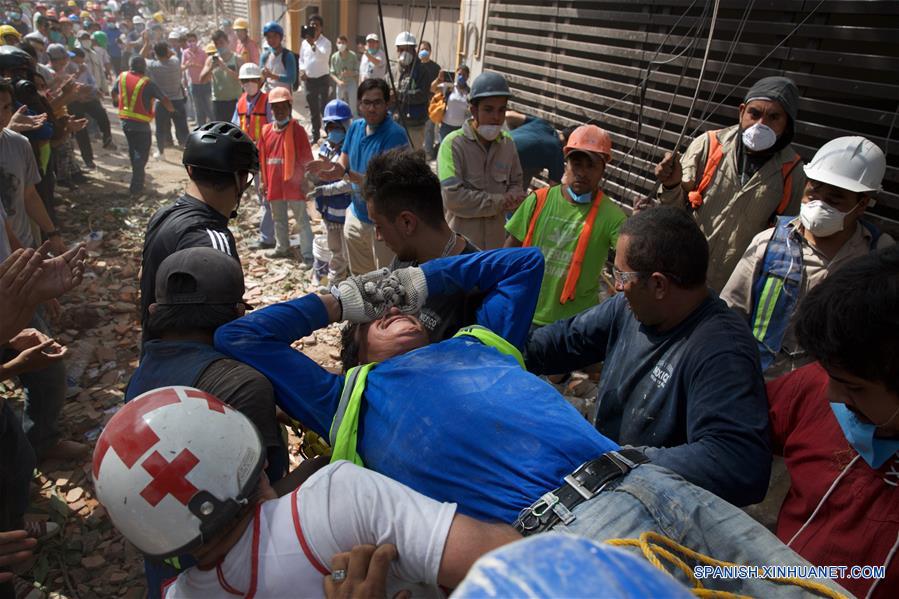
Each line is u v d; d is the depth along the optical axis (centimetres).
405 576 123
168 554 117
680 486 141
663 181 370
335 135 588
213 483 117
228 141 284
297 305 182
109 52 1741
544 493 139
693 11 543
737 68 503
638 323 210
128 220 805
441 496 143
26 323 211
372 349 181
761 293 287
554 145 585
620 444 210
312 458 184
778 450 185
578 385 444
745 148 359
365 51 1192
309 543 121
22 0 1848
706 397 178
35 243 487
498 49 846
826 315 135
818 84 443
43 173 617
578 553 57
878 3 404
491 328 193
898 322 127
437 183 238
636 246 191
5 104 410
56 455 382
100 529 338
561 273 379
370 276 193
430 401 150
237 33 1402
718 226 365
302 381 171
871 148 264
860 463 159
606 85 651
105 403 442
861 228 279
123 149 1180
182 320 186
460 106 920
